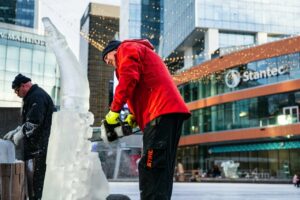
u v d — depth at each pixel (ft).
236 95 129.49
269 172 124.67
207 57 188.44
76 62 7.69
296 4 199.52
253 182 94.99
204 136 140.05
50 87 127.65
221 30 192.75
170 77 7.97
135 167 71.72
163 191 7.23
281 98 118.21
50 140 7.22
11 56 122.01
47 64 128.26
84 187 7.11
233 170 107.96
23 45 124.36
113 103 7.43
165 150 7.34
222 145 139.64
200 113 144.56
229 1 194.18
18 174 11.43
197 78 143.95
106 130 7.54
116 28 337.52
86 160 7.20
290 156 121.19
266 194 33.76
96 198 7.27
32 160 13.17
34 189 13.02
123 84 7.33
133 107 7.86
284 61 118.62
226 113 133.39
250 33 195.93
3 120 16.20
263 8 196.24
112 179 69.72
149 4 284.41
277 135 116.57
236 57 130.11
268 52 121.90
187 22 201.67
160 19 280.10
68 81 7.57
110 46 8.13
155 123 7.44
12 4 163.94
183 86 153.69
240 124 128.26
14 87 13.41
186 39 203.41
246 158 131.95
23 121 13.50
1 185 10.34
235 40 194.08
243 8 194.70
